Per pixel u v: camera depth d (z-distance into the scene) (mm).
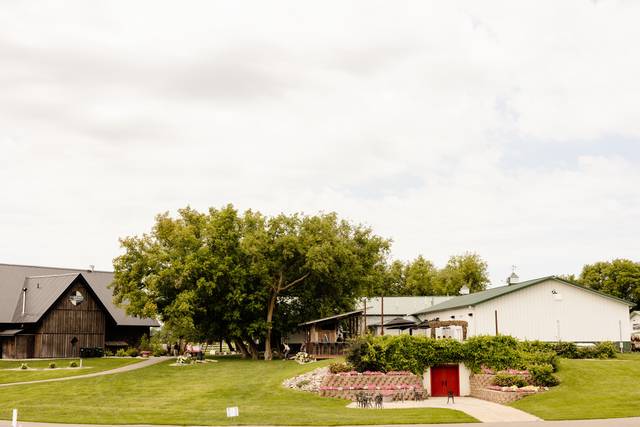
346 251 66500
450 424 28953
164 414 32562
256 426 28469
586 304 57031
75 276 71125
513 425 28125
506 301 56125
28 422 29500
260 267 64250
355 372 43375
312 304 70312
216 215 66688
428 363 45281
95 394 42875
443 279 124000
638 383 38688
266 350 66000
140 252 66250
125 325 77812
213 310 65938
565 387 39344
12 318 69438
